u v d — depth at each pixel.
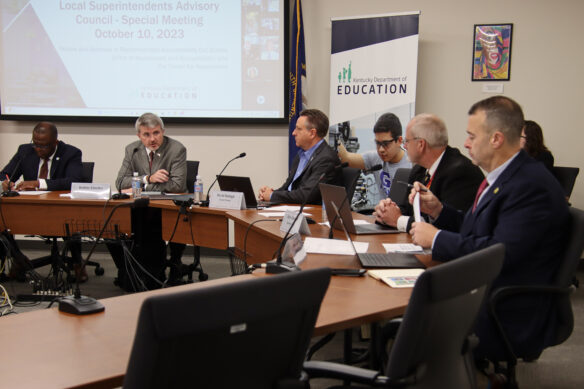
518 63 4.39
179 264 3.62
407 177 3.27
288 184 3.60
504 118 1.75
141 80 4.71
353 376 1.11
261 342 0.92
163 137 3.88
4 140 4.85
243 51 4.64
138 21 4.66
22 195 3.47
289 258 1.79
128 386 0.81
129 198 3.34
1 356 1.09
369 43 4.28
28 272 3.70
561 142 4.41
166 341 0.79
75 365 1.04
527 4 4.34
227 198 3.04
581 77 4.32
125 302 1.43
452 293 1.05
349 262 1.84
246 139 4.75
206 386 0.88
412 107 4.23
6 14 4.68
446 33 4.45
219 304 0.82
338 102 4.38
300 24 4.47
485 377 1.92
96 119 4.73
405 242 2.17
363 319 1.33
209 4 4.62
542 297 1.68
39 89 4.73
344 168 3.39
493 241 1.68
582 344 2.78
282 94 4.66
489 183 1.85
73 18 4.67
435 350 1.13
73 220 3.32
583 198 4.41
